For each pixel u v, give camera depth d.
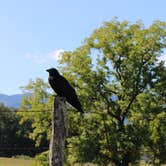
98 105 42.88
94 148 41.25
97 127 42.34
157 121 41.62
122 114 42.72
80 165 41.81
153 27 43.41
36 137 47.06
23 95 45.25
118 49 43.16
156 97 42.97
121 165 42.06
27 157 115.19
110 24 44.66
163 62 43.12
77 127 42.97
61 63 44.31
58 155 13.60
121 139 41.12
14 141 128.88
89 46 44.19
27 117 45.00
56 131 13.77
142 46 43.28
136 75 42.81
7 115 130.88
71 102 16.17
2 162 93.38
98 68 43.53
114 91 43.31
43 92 44.97
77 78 43.53
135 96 42.75
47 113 44.41
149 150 42.34
